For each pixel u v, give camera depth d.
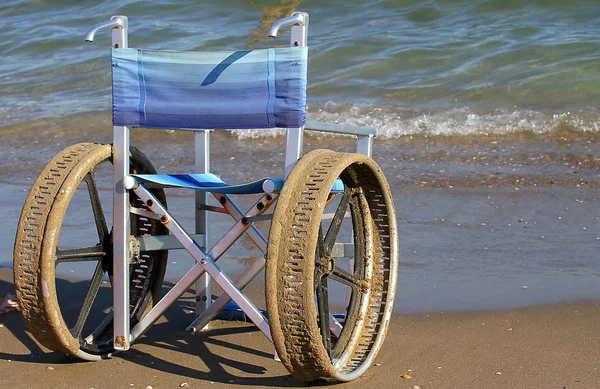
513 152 11.41
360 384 4.20
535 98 13.87
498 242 7.37
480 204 8.78
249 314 4.20
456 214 8.40
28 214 4.09
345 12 19.00
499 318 5.33
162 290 6.02
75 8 21.81
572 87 14.15
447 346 4.81
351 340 4.53
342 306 5.71
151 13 20.27
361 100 14.13
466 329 5.13
